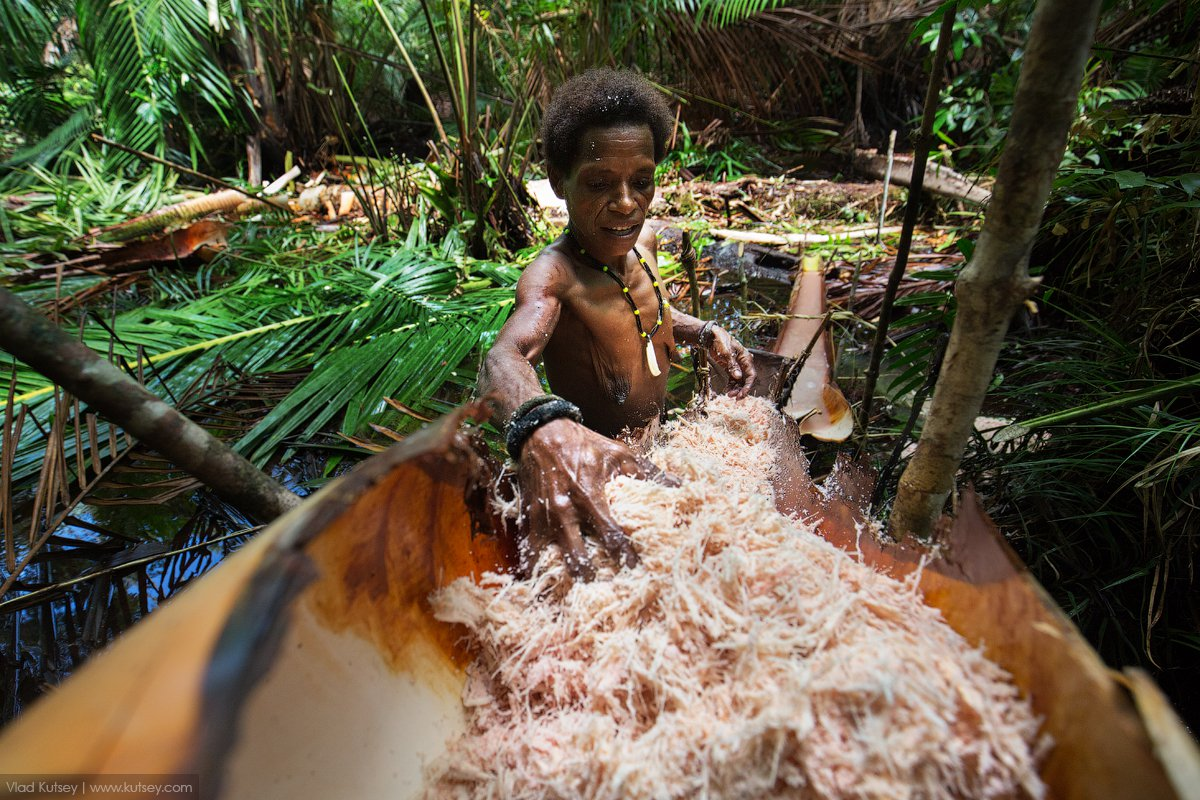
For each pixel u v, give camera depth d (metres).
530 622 1.00
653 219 5.04
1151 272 2.10
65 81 6.74
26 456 2.20
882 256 4.00
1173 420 1.65
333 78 6.59
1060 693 0.69
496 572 1.12
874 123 7.48
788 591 0.91
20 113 6.51
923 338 1.82
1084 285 2.50
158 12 5.45
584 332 1.82
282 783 0.72
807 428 2.00
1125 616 1.49
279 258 4.21
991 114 4.63
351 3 6.81
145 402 0.92
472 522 1.09
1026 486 1.71
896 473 1.84
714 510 1.06
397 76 7.56
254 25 6.21
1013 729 0.72
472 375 2.84
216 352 2.95
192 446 0.96
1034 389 2.12
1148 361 1.85
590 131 1.61
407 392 2.64
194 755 0.46
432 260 3.88
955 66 6.82
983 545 0.87
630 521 1.06
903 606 0.91
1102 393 1.89
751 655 0.85
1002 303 0.85
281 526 0.63
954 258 3.74
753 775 0.76
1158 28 3.26
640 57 6.42
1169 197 2.02
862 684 0.75
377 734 0.84
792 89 7.25
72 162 6.07
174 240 4.26
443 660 0.99
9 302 0.80
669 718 0.84
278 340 3.05
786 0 6.92
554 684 0.94
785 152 7.23
